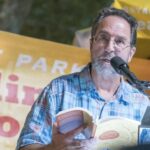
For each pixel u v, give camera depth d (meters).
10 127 7.88
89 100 5.90
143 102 6.04
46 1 21.53
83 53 8.30
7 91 7.95
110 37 5.91
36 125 5.77
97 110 5.89
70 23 21.58
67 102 5.84
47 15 21.42
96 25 6.00
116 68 5.68
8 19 16.19
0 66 8.00
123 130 5.71
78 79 5.97
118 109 5.94
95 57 5.92
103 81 5.91
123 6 8.70
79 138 5.62
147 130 5.77
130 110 5.97
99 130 5.66
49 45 8.20
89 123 5.69
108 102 5.94
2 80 7.97
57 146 5.43
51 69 8.16
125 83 6.05
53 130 5.75
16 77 8.02
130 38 6.00
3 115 7.88
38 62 8.12
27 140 5.70
